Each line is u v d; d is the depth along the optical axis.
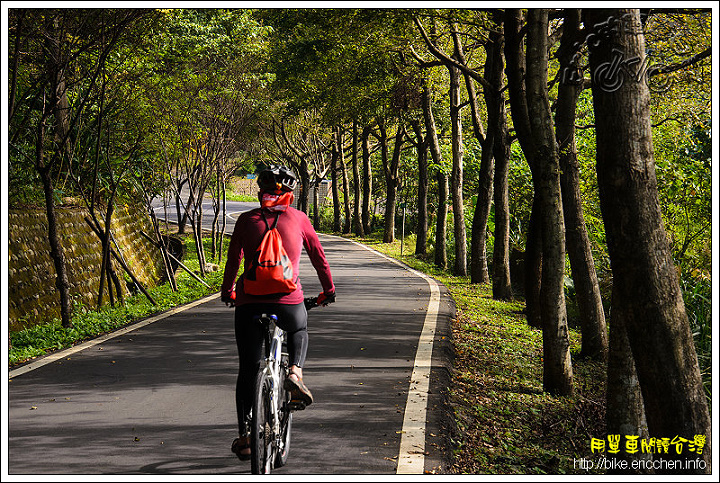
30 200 13.03
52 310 11.64
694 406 3.65
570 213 9.99
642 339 3.67
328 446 5.27
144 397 6.64
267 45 22.75
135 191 18.44
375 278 19.52
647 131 3.68
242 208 57.78
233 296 4.76
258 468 4.10
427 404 6.45
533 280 12.32
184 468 4.76
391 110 24.75
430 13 11.35
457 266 22.92
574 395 8.04
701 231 14.84
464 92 26.36
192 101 19.28
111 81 14.14
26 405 6.33
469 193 32.09
